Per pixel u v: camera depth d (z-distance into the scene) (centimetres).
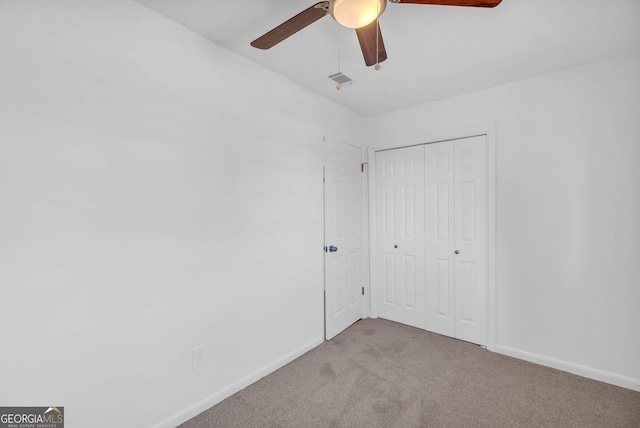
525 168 241
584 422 170
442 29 175
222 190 193
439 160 290
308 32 177
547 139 232
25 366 122
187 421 172
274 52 201
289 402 189
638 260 201
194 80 178
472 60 211
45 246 126
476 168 269
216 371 189
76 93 134
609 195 210
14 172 119
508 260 249
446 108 281
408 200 311
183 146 173
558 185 228
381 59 152
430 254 297
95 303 140
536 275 238
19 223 120
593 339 216
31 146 123
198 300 180
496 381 211
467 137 273
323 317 275
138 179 154
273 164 228
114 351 146
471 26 172
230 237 198
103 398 142
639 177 200
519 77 238
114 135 146
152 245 160
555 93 229
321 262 274
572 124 222
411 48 195
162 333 164
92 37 139
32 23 123
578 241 221
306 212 258
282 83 235
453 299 283
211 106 187
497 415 176
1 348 117
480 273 267
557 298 229
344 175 305
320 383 209
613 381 208
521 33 179
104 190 142
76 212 134
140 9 155
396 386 205
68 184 132
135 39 153
